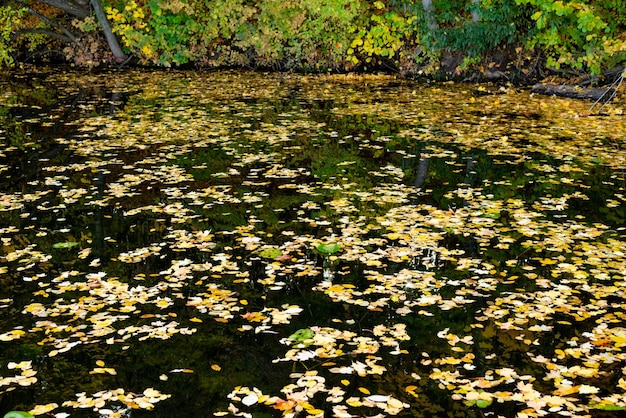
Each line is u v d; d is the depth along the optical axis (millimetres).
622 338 4457
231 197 7383
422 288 5215
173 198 7348
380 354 4324
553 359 4250
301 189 7746
